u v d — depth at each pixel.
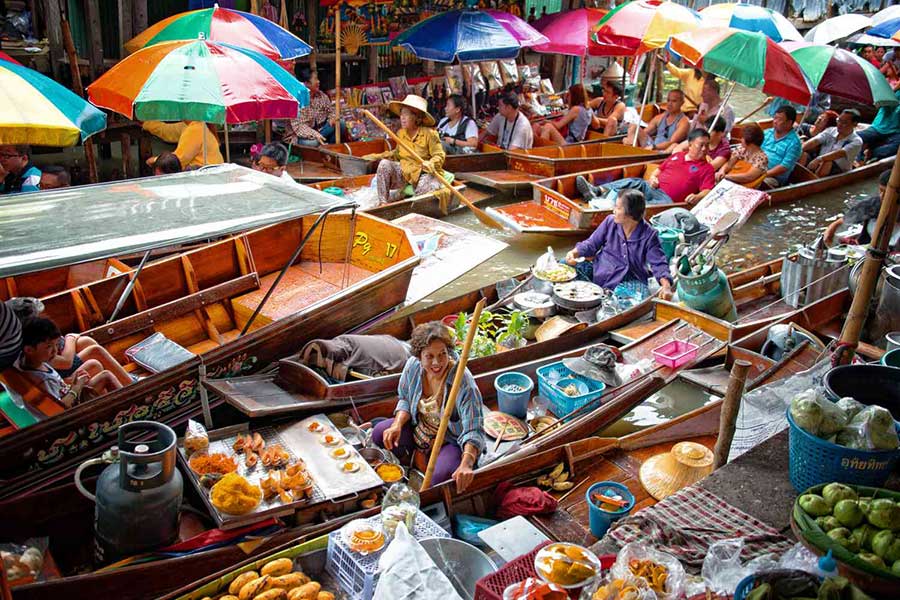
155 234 4.16
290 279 6.82
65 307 5.38
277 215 4.75
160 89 7.04
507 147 11.41
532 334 6.46
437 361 4.29
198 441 4.17
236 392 4.60
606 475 4.61
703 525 3.38
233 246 6.55
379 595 3.12
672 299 6.66
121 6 9.85
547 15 12.88
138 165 10.55
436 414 4.41
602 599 2.84
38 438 3.98
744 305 6.97
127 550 3.57
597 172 10.09
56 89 5.64
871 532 2.86
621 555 3.06
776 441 3.97
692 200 9.13
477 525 4.09
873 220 6.95
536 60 15.27
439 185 9.35
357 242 7.15
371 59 12.66
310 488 4.00
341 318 5.71
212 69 7.21
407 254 6.63
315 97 10.95
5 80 5.26
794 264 6.70
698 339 6.00
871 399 3.79
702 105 11.71
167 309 5.67
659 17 11.21
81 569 3.87
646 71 16.41
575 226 8.92
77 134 5.38
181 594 3.41
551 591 2.89
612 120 12.47
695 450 4.49
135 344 5.50
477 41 10.80
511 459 4.46
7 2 8.92
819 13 20.02
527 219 9.21
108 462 3.84
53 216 4.33
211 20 8.68
